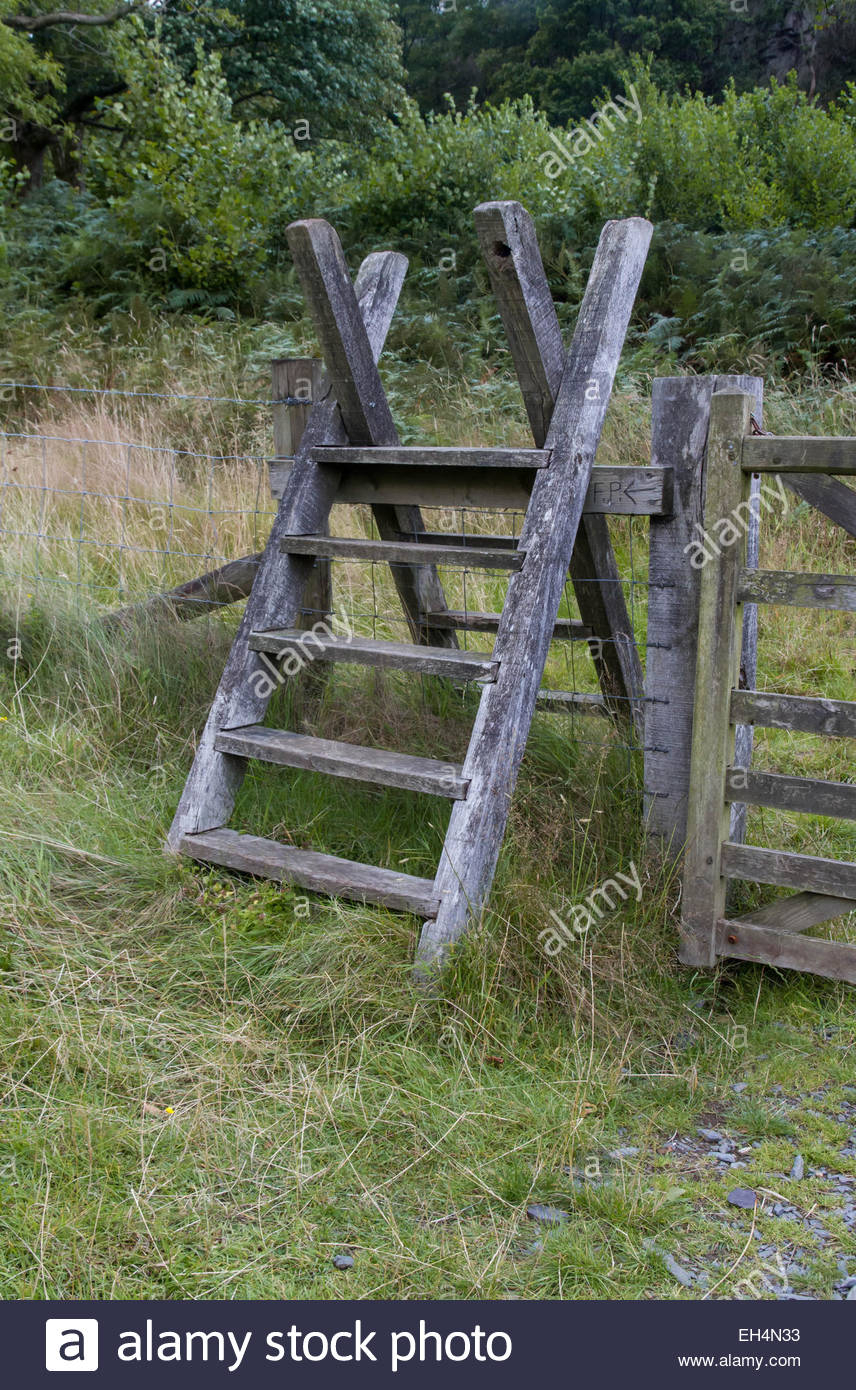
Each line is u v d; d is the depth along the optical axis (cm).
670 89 2892
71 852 360
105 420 736
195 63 2103
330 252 369
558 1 3312
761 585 308
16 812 382
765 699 310
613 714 406
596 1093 276
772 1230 236
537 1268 224
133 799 403
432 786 320
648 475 339
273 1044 284
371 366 392
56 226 1309
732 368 846
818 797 308
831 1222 238
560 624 411
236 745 365
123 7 1994
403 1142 258
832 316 871
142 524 619
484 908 310
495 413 793
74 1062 271
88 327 1045
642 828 362
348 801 390
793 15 3052
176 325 1047
